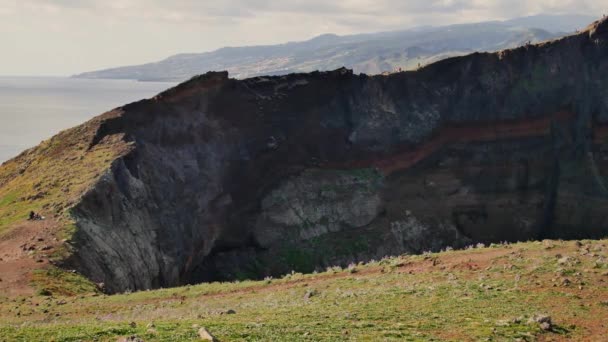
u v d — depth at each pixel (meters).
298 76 121.25
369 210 117.38
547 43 138.38
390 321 29.83
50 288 49.50
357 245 111.75
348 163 121.25
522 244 50.22
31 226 63.34
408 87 130.25
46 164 86.31
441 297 35.56
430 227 120.50
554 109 135.12
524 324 29.58
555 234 128.50
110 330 25.11
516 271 41.03
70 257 58.06
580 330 29.27
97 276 60.59
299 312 32.28
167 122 97.50
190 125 101.19
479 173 128.88
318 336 25.84
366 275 46.03
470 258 46.25
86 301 45.41
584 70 138.00
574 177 131.50
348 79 124.69
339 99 123.62
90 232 65.38
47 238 60.19
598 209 127.94
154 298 46.28
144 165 87.12
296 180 114.12
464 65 133.12
